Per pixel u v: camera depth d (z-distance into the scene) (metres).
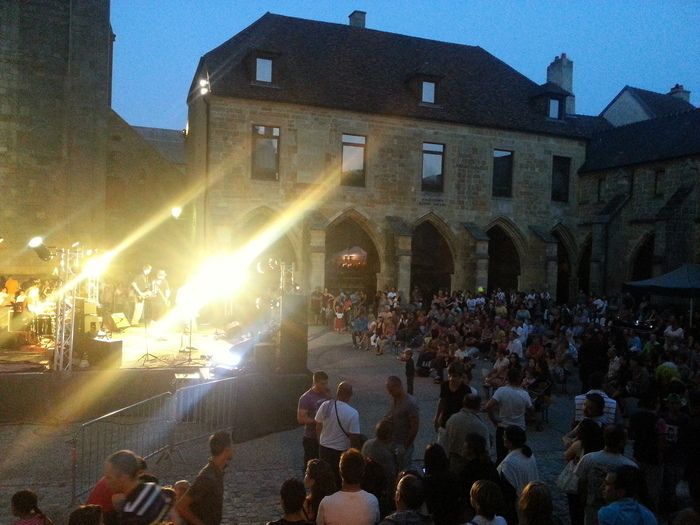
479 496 4.31
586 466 5.73
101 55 24.86
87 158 24.61
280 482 9.12
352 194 27.52
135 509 3.84
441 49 32.62
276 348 13.43
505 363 13.30
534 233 30.69
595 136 33.19
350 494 4.71
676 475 7.77
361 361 19.11
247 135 25.78
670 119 29.47
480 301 26.36
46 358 14.91
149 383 13.13
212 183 25.33
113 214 29.14
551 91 31.36
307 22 30.00
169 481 9.25
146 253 29.48
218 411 11.83
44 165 24.03
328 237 28.19
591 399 6.86
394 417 7.41
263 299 21.92
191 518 4.73
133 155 29.47
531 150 30.95
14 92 23.58
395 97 28.67
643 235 28.36
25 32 23.73
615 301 27.66
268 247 26.47
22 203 23.69
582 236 31.84
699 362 14.43
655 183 28.27
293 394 12.59
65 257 13.23
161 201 29.81
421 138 28.73
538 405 12.30
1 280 21.22
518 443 6.03
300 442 11.46
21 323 17.33
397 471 6.32
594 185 31.31
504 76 33.06
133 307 23.28
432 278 29.72
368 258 28.84
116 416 12.32
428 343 17.59
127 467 4.41
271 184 26.22
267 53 26.14
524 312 23.14
